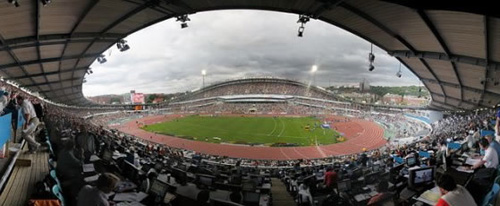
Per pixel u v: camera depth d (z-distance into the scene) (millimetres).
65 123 18344
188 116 86125
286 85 128875
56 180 5895
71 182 6848
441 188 4277
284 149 38906
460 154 10953
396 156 16516
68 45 22203
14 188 6062
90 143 10539
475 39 14492
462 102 42062
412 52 20031
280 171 19719
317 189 9016
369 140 46312
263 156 34969
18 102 9820
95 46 25297
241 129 56750
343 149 39375
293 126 61281
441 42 16453
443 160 9281
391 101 154500
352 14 16781
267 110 100750
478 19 11969
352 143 43656
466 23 12852
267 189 10953
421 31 15883
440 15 12898
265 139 45750
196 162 20938
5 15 13484
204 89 131250
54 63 27719
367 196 8141
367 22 17484
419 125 63062
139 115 93812
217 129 56844
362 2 14414
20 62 22969
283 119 75688
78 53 25875
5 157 7359
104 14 17562
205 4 19547
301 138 46906
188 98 129875
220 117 81375
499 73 21578
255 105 110750
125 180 8633
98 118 77188
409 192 6863
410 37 17547
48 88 42375
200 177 10039
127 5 17078
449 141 16172
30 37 17250
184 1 18250
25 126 9297
